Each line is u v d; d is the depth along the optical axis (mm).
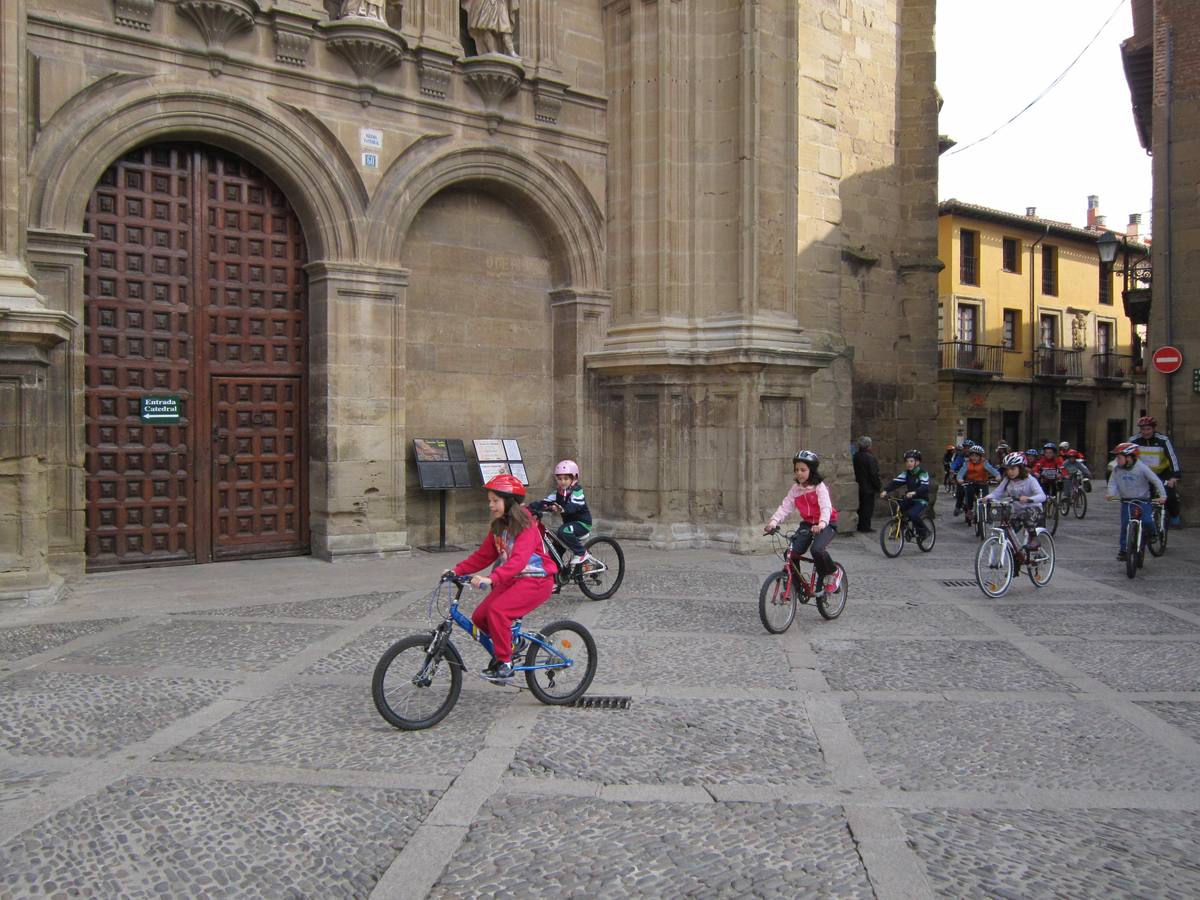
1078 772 4848
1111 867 3791
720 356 13195
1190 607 9391
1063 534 16844
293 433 12000
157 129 10430
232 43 10914
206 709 5750
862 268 18250
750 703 6012
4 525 8680
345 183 11805
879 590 10367
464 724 5531
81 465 10047
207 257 11281
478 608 5738
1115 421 44312
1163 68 16875
